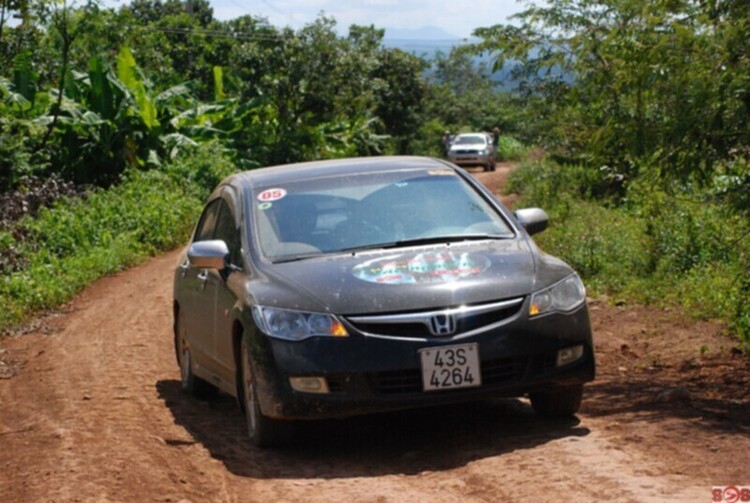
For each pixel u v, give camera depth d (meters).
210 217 8.39
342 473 5.94
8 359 11.62
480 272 6.51
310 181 7.65
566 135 17.59
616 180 19.42
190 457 6.52
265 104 39.28
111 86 28.95
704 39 7.59
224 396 8.98
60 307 15.37
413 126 62.53
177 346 9.31
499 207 7.47
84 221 20.89
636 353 9.80
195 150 30.42
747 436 6.05
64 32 27.59
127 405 8.48
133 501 5.42
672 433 6.23
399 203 7.38
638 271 13.50
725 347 9.55
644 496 4.88
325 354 6.12
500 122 79.12
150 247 21.59
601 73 8.40
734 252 12.48
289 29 41.16
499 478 5.47
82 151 28.70
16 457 6.87
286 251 6.99
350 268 6.59
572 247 14.78
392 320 6.16
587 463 5.60
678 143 7.81
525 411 7.27
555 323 6.40
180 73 45.94
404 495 5.30
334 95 42.00
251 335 6.41
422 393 6.13
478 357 6.17
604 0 11.24
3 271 16.61
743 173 8.45
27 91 28.20
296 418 6.19
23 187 23.80
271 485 5.75
